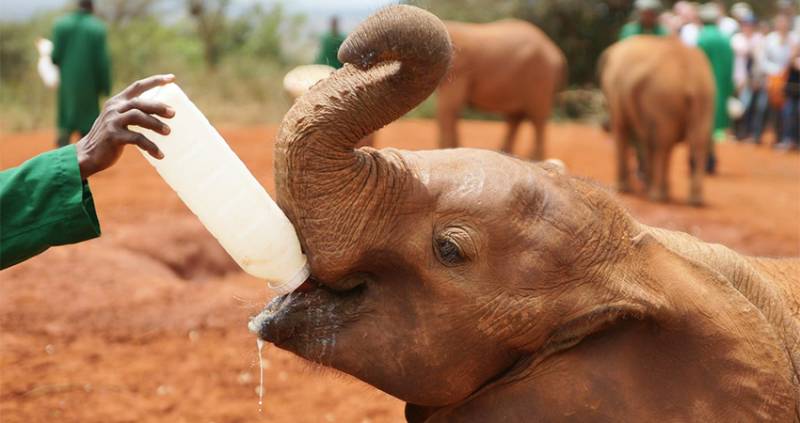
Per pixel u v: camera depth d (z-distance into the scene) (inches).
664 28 667.4
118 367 281.9
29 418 242.8
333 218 109.4
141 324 314.2
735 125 919.7
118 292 337.1
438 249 110.7
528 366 111.8
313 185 109.1
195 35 1138.0
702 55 549.0
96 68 576.1
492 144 797.2
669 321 108.5
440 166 114.2
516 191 111.7
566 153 757.3
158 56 1022.4
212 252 409.4
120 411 251.9
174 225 417.4
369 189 110.4
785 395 108.7
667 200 547.2
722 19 875.4
